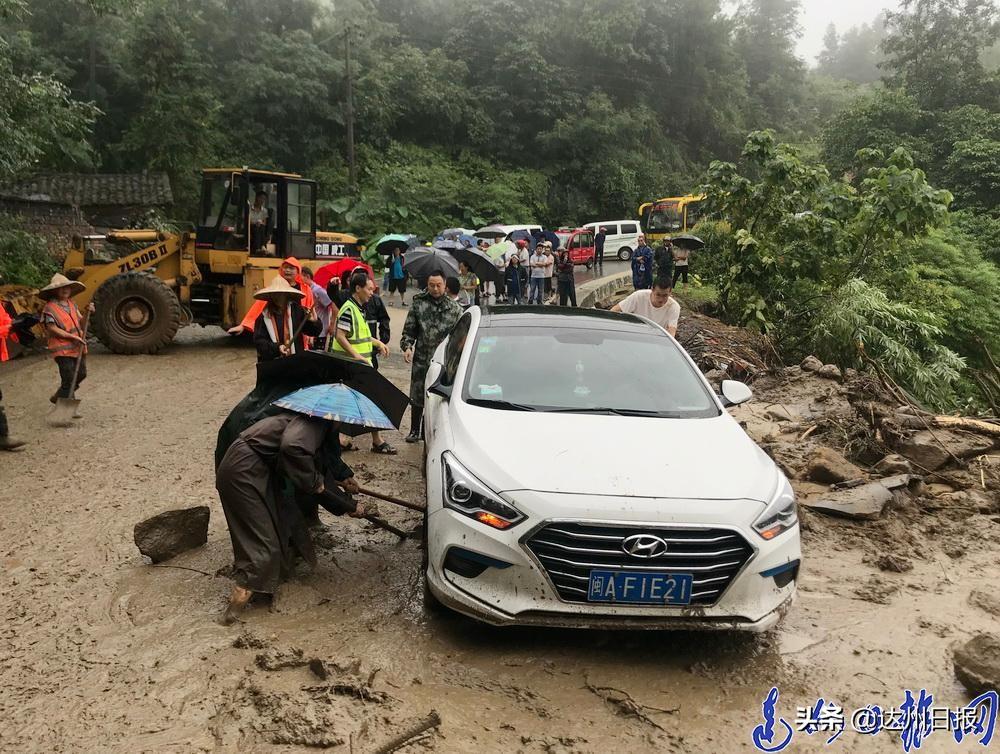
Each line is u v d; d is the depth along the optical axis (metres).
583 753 3.01
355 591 4.35
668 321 7.30
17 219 21.20
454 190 42.72
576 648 3.81
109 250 23.62
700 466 3.81
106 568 4.64
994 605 4.36
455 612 4.12
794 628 4.11
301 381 4.27
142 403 9.38
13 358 12.43
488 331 5.06
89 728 3.10
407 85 48.88
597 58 56.56
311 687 3.37
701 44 60.50
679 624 3.51
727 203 14.30
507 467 3.67
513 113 52.88
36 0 39.25
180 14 42.22
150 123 36.44
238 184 13.17
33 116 14.48
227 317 13.63
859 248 13.84
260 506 4.05
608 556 3.45
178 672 3.51
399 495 6.04
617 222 34.59
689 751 3.06
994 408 10.74
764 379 9.92
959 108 33.94
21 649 3.70
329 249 14.62
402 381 10.94
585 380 4.62
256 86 41.97
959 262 18.52
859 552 5.18
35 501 5.87
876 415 7.48
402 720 3.17
